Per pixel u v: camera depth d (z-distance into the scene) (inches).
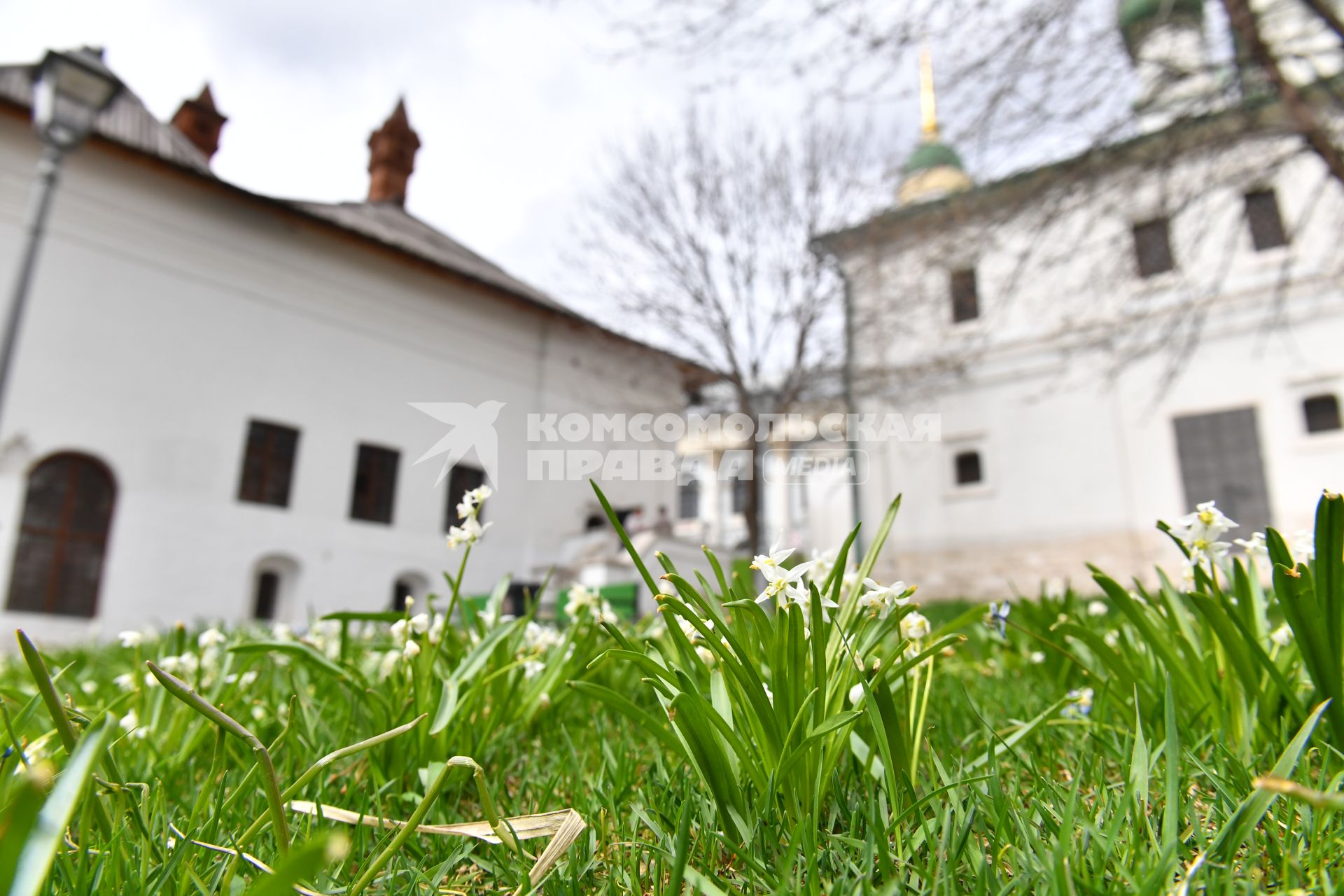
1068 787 61.8
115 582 624.4
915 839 49.2
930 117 389.1
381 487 793.6
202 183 705.6
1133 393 776.9
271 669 122.2
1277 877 44.2
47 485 613.6
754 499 643.5
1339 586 56.9
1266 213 753.6
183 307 697.0
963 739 78.7
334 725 89.7
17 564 589.6
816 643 54.4
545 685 91.4
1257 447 726.5
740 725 57.7
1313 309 719.1
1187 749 65.0
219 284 719.1
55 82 424.5
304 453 743.7
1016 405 820.0
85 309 647.8
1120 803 49.1
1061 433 798.5
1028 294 820.0
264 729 88.0
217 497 687.7
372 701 79.8
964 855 47.6
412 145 1150.3
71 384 631.2
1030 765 65.4
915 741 59.8
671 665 56.9
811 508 984.9
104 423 640.4
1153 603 85.0
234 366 716.7
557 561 829.2
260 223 750.5
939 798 54.4
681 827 46.9
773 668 55.9
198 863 52.7
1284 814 51.6
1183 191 438.0
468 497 78.6
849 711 54.5
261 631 194.7
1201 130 405.7
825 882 47.1
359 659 116.4
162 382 675.4
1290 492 705.6
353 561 750.5
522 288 1005.2
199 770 82.0
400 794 67.9
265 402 729.0
